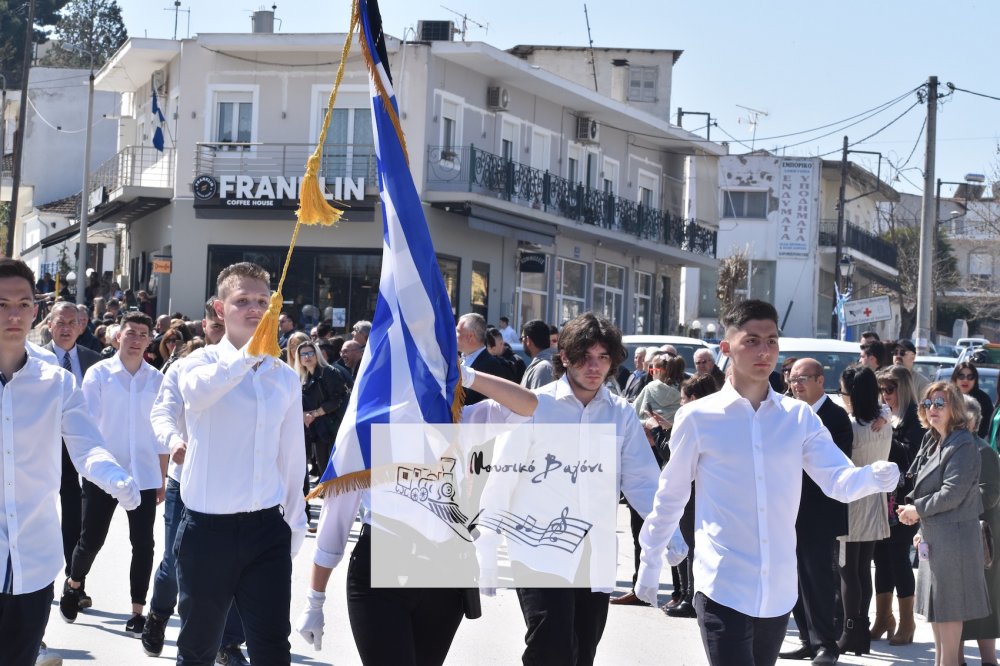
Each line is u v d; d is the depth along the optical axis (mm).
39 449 5070
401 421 5309
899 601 9258
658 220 38375
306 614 5500
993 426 11461
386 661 5105
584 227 33781
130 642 8000
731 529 5254
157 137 30859
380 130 5688
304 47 29234
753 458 5270
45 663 6410
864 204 60781
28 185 50781
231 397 5648
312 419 12984
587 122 35000
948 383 7910
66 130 50781
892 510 9250
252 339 5512
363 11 5723
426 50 29062
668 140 39344
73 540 8688
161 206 31500
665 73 45219
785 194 51781
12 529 4973
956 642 7828
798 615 8648
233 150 29812
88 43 83812
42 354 6000
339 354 18312
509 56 30219
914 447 9945
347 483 5258
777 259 51781
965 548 7766
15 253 53188
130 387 8359
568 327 5715
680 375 11164
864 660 8633
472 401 9445
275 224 29438
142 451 8289
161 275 31281
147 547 8281
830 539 8305
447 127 30062
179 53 30688
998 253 62438
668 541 5539
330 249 29156
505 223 30484
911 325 60906
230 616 7352
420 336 5438
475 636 8695
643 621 9594
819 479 5336
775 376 13320
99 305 24484
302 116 29578
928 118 26797
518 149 32562
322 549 5422
